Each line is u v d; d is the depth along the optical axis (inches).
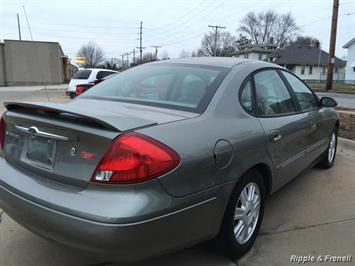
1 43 1517.0
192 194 93.5
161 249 90.2
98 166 88.3
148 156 86.5
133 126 91.8
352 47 2196.1
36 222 94.4
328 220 146.8
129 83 135.5
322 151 196.1
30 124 105.3
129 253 85.9
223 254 116.5
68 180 93.4
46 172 98.7
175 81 127.0
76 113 91.4
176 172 89.7
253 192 122.6
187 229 94.2
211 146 100.0
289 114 150.6
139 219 83.7
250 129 118.0
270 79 146.0
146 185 86.1
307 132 163.6
